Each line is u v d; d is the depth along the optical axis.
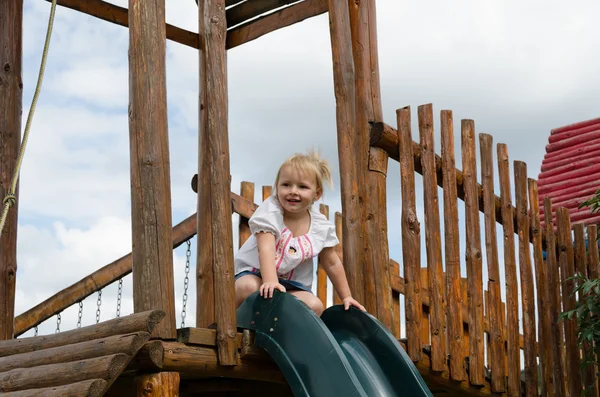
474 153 6.11
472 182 6.04
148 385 3.61
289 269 4.39
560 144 10.12
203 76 5.44
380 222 5.31
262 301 4.04
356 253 5.04
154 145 3.89
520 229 6.73
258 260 4.40
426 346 5.40
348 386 3.57
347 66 5.23
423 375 5.36
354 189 5.12
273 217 4.29
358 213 5.11
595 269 7.23
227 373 3.95
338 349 3.69
